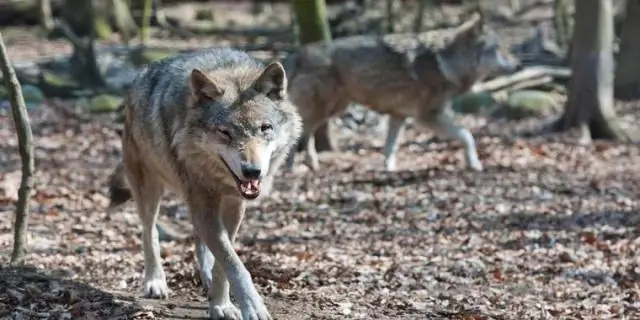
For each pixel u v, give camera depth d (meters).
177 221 13.66
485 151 19.12
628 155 19.25
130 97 9.01
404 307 9.52
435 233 13.23
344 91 17.62
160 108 8.30
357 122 22.41
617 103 25.16
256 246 12.15
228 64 8.33
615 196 15.57
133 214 13.80
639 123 22.77
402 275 10.85
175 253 11.51
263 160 7.61
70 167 17.56
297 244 12.43
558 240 12.82
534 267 11.45
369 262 11.42
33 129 21.47
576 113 21.12
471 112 23.91
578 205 14.96
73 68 26.38
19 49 34.31
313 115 17.58
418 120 17.58
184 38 37.81
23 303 8.45
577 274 11.14
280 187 16.14
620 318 9.45
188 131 7.90
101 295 8.94
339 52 17.47
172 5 45.56
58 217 13.30
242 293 7.78
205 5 45.97
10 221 12.82
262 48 29.31
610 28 21.05
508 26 37.62
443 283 10.68
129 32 36.94
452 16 39.25
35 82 25.88
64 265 10.40
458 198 15.30
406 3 37.53
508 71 18.03
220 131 7.69
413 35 17.59
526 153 19.03
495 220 13.98
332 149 19.58
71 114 23.52
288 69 17.55
